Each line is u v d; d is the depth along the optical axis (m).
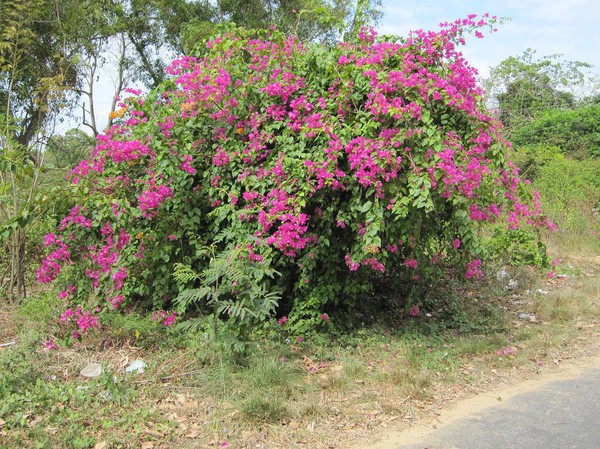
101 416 3.49
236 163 5.00
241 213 4.66
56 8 11.95
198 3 16.92
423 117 4.48
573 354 5.06
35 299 5.57
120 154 4.75
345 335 5.02
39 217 5.02
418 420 3.68
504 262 8.02
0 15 7.33
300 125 4.81
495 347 5.12
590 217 11.30
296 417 3.59
